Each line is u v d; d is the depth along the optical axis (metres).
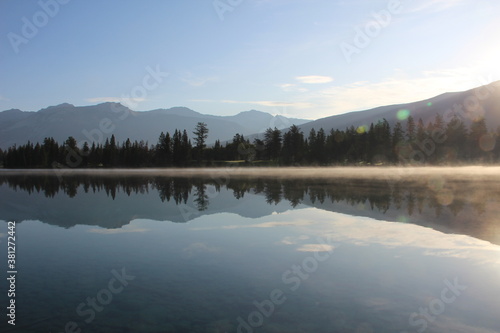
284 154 140.38
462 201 27.72
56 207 28.64
